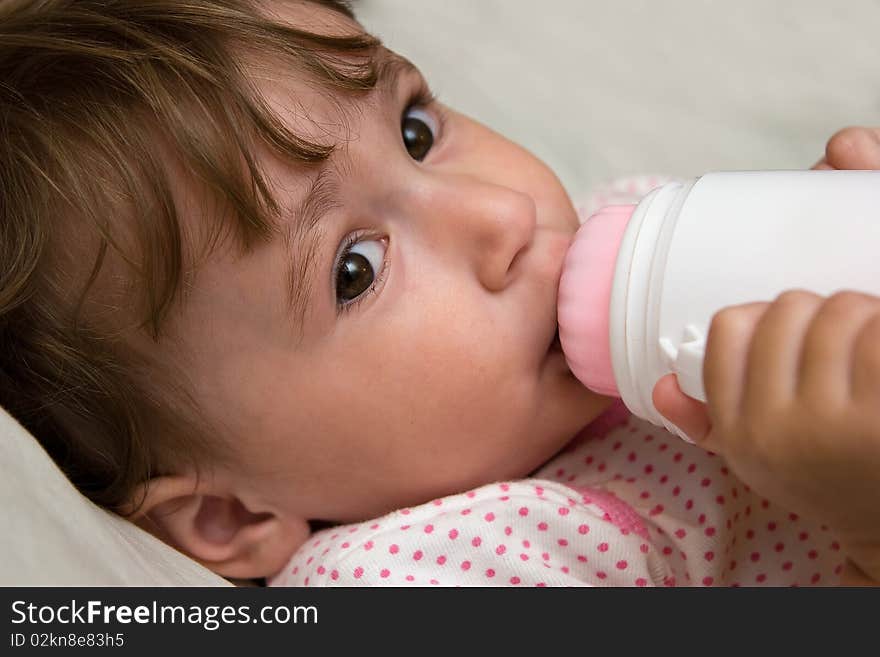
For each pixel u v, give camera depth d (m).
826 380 0.54
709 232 0.65
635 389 0.70
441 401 0.85
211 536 0.95
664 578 0.88
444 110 0.97
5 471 0.66
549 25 1.55
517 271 0.84
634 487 0.90
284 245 0.80
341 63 0.84
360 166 0.82
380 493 0.92
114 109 0.80
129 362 0.85
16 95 0.82
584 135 1.46
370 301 0.84
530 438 0.88
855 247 0.60
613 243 0.75
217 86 0.79
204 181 0.78
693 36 1.50
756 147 1.40
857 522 0.58
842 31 1.45
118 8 0.83
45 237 0.81
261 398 0.86
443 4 1.57
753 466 0.58
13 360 0.85
